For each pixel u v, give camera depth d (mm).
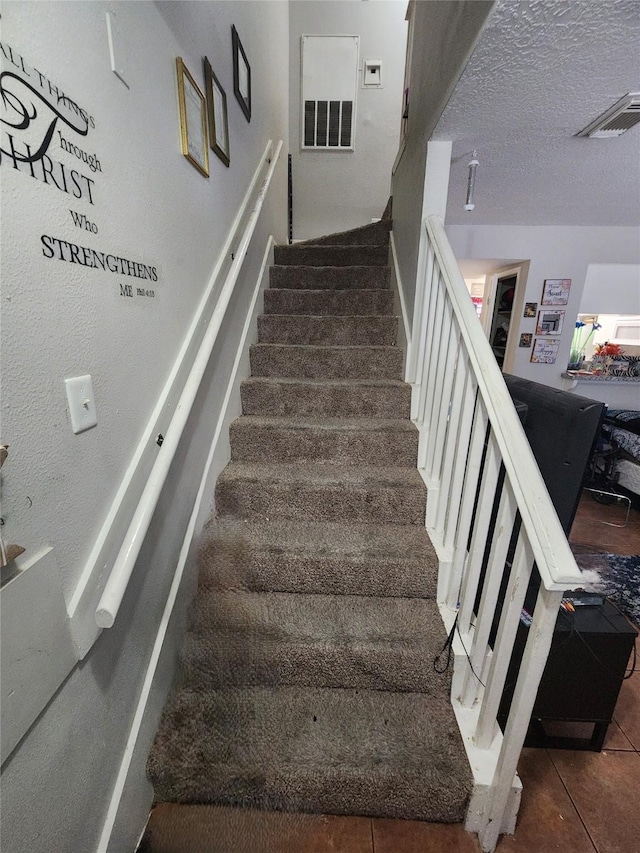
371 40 3449
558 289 3141
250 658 1136
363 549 1421
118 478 841
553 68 1023
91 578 739
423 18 1627
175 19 1103
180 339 1166
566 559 698
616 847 986
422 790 972
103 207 771
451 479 1405
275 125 2803
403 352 2055
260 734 1045
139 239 920
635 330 3748
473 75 1060
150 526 1015
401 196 2205
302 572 1397
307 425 1794
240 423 1809
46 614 621
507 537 927
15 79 541
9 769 567
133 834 911
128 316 875
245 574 1388
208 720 1030
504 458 874
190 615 1188
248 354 2107
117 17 802
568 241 3035
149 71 953
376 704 1164
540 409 1156
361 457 1768
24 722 576
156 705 1023
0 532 540
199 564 1303
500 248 3072
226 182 1626
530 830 1019
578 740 1230
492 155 1630
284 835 936
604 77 1069
